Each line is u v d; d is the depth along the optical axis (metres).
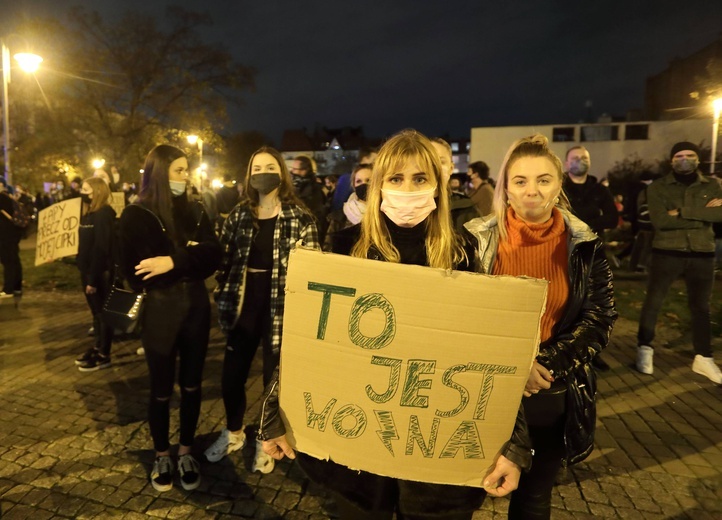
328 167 67.75
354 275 1.43
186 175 2.79
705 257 4.40
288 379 1.54
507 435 1.50
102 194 4.57
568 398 1.86
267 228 2.93
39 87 25.41
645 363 4.65
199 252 2.71
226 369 3.08
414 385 1.45
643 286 8.59
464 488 1.59
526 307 1.39
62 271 9.95
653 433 3.56
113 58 26.95
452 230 1.65
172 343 2.76
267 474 3.04
